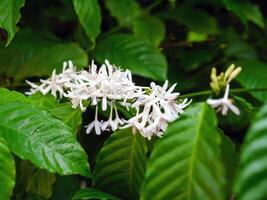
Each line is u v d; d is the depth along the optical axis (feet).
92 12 0.96
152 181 0.53
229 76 0.67
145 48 1.10
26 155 0.63
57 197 0.89
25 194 0.82
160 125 0.67
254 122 0.47
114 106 0.74
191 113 0.56
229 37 1.34
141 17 1.22
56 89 0.84
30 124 0.66
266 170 0.44
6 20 0.82
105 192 0.71
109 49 1.11
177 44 1.31
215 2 1.33
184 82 1.25
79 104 0.75
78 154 0.66
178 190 0.53
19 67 0.99
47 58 0.99
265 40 1.42
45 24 1.28
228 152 0.69
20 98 0.73
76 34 1.19
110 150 0.71
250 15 1.24
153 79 1.07
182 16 1.29
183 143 0.54
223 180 0.51
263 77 1.15
